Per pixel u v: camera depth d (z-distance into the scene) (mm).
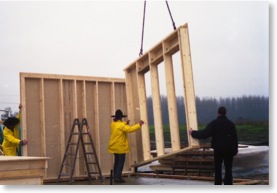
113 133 9594
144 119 10891
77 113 10641
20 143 9016
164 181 9859
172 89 9820
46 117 10289
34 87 10188
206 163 10812
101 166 10836
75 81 10633
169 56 9875
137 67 10938
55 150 10312
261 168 11680
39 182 6762
